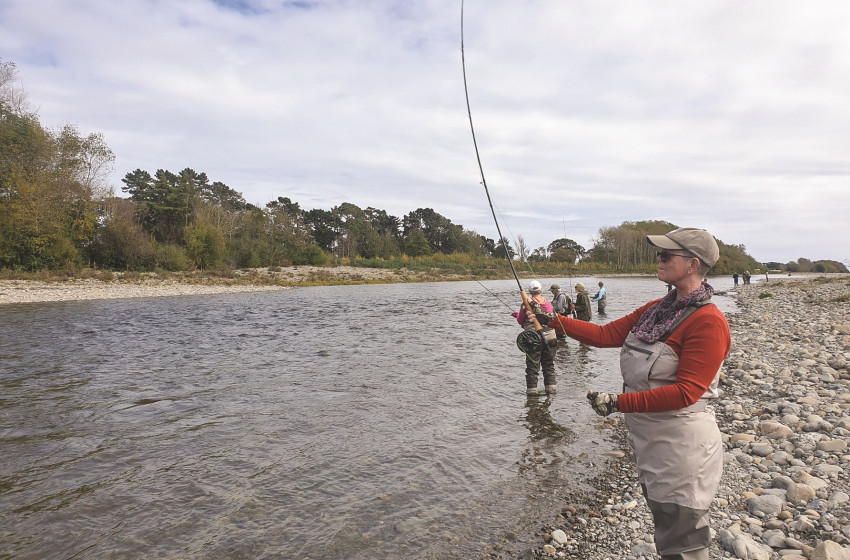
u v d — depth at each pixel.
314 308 21.39
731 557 3.24
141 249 41.56
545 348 7.42
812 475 4.33
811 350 9.84
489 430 6.07
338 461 5.16
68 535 3.79
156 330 14.30
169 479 4.74
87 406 6.96
